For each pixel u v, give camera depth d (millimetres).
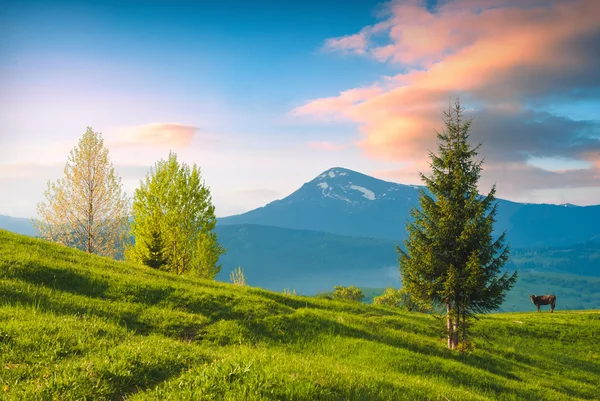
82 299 16688
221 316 19641
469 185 24000
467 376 18000
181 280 27359
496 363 23781
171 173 43719
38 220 38812
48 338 10039
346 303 36094
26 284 16562
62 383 7500
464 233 22719
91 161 40312
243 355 10820
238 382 7980
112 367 8508
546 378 23984
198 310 19828
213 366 8859
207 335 16797
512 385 18406
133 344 10609
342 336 20484
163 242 42250
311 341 18953
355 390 9242
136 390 8148
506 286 22359
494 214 23000
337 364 13758
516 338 38219
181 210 43094
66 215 39312
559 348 36656
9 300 14250
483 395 15781
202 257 43281
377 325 24969
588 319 45875
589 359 34250
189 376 8336
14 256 19891
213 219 44625
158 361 9477
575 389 22938
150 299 19797
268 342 17719
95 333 11523
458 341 24797
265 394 7750
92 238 40719
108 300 17938
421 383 13688
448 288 22688
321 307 31109
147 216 43375
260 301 22969
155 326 16422
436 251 24000
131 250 43781
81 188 39875
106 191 40844
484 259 22812
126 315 16562
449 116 24922
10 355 8805
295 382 8562
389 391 10172
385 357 17969
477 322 41812
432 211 24078
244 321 19250
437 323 29953
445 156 24469
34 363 8648
